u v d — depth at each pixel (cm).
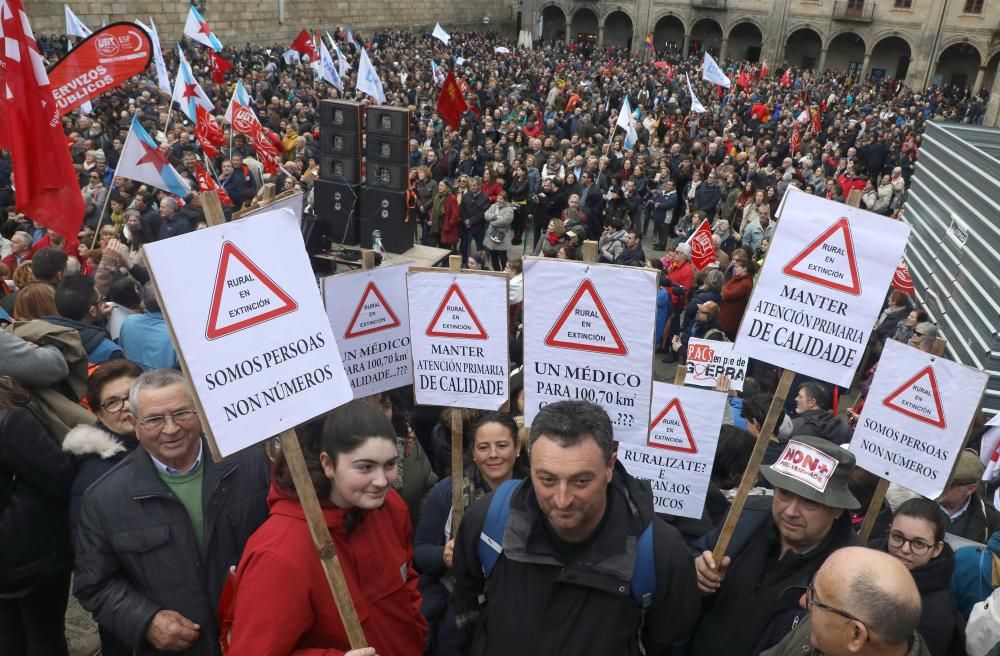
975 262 860
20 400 315
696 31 5666
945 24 4697
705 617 297
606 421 217
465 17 5600
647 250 1566
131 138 970
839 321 283
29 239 855
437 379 336
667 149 1900
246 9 3722
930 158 1306
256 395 228
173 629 271
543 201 1447
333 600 232
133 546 274
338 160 1077
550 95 2805
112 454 317
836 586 203
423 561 339
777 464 277
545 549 222
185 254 218
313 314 239
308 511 221
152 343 515
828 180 1639
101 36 883
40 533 317
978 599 333
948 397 328
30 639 346
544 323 295
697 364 654
